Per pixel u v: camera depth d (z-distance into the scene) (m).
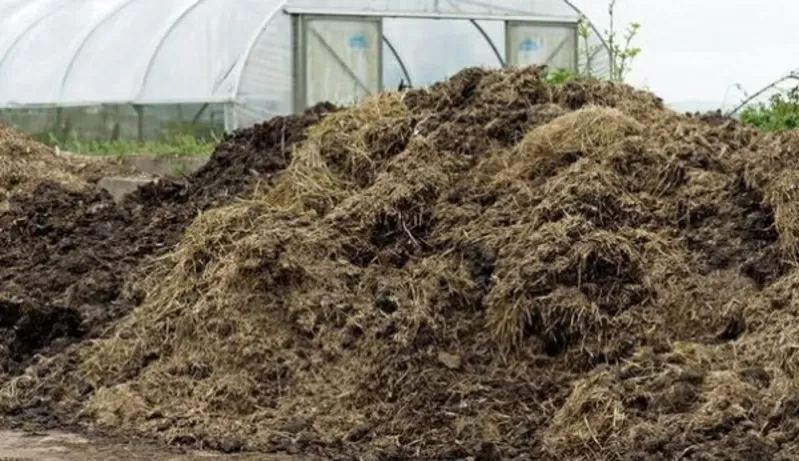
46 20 22.09
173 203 11.90
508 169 10.20
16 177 13.86
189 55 20.45
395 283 9.60
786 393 7.91
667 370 8.33
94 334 10.27
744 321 8.67
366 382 9.00
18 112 21.25
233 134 12.44
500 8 22.47
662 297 8.96
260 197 10.87
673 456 7.71
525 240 9.42
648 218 9.55
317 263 9.87
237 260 9.84
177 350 9.72
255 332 9.51
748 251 9.19
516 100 10.93
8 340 10.42
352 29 21.16
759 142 10.14
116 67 20.70
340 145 10.91
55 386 9.80
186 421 9.05
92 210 12.20
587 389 8.34
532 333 9.01
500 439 8.37
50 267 11.26
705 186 9.71
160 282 10.39
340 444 8.60
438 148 10.55
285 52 20.52
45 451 8.62
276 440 8.70
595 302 8.97
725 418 7.85
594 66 22.88
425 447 8.44
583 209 9.50
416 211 10.09
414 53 22.44
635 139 10.02
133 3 21.64
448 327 9.22
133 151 17.41
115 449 8.66
